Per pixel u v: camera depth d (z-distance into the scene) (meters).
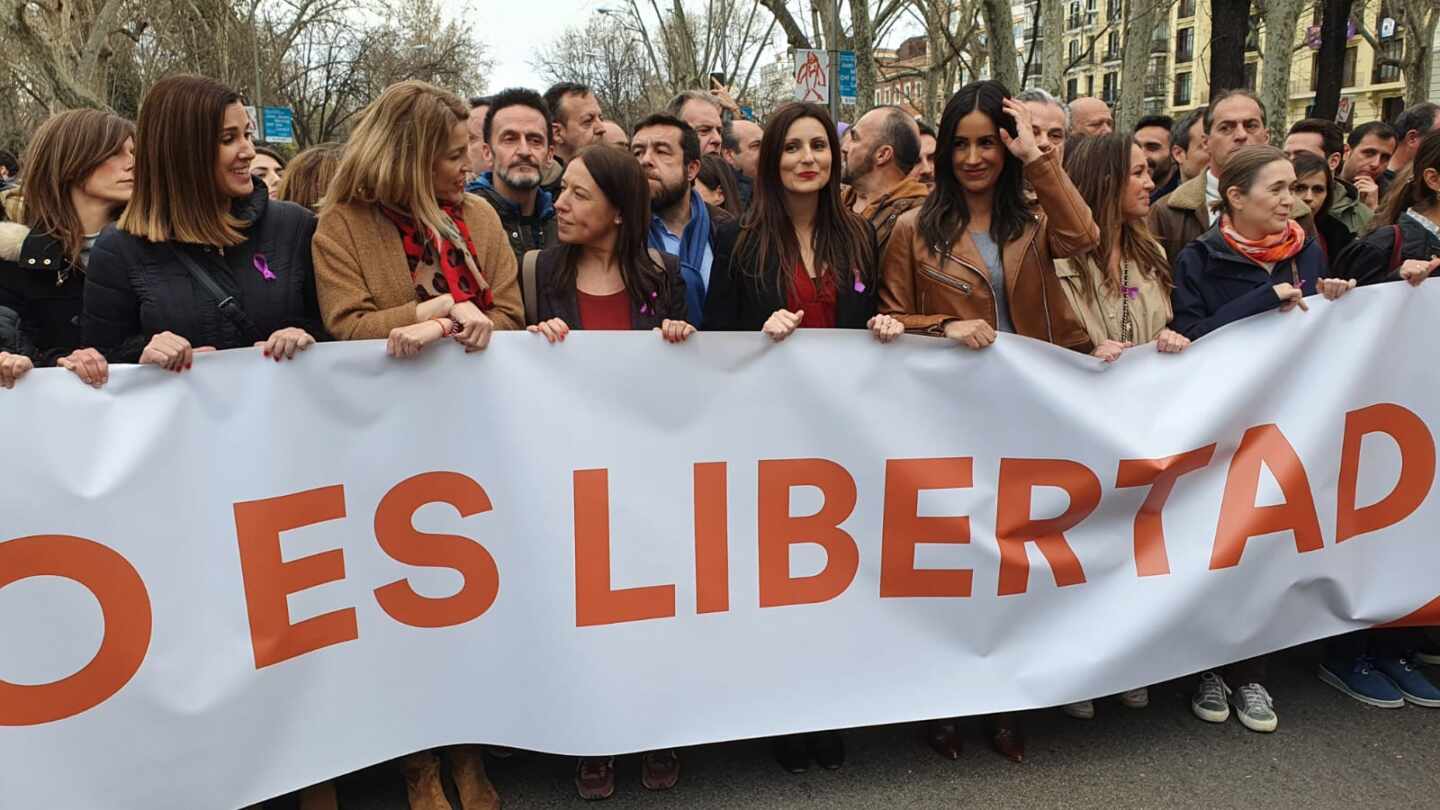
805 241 2.99
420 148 2.57
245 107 2.57
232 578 2.38
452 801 2.75
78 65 19.27
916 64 41.31
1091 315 3.26
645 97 43.09
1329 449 3.09
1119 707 3.23
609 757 2.74
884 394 2.80
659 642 2.68
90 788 2.27
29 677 2.22
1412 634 3.36
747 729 2.73
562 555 2.61
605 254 2.91
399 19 44.19
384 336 2.56
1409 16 23.23
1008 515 2.88
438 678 2.59
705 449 2.70
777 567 2.76
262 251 2.62
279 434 2.42
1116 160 3.24
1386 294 3.13
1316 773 2.85
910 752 2.97
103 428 2.26
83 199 2.83
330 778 2.48
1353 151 5.71
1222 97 4.13
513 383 2.58
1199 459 2.99
